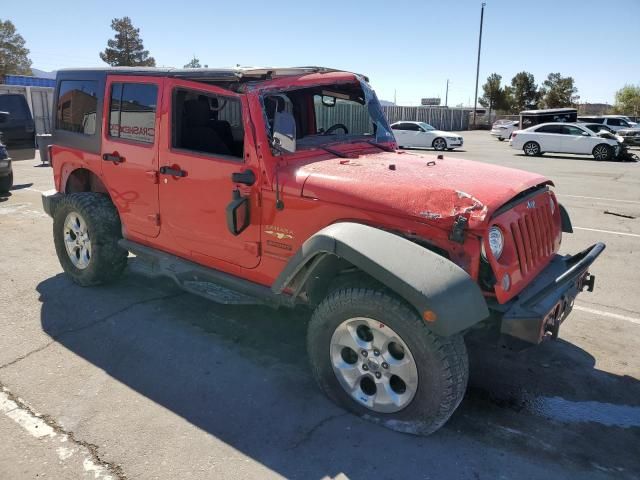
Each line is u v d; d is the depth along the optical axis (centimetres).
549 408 335
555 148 2112
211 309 468
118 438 297
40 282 527
